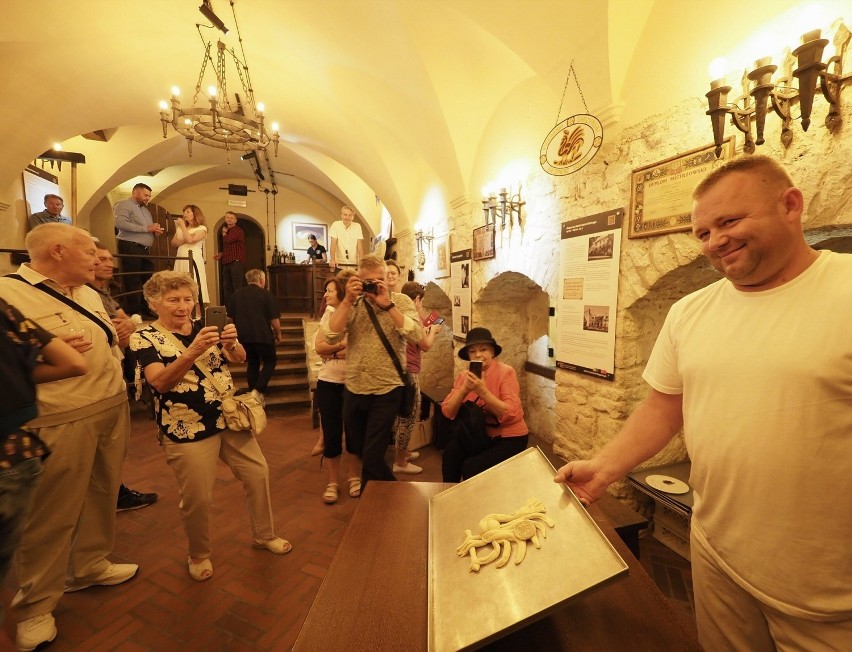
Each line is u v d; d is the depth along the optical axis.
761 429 0.84
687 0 1.92
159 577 2.07
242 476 2.16
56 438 1.61
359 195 8.62
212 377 1.96
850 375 0.75
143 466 3.44
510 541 0.88
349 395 2.23
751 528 0.87
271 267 9.37
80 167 6.71
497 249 3.87
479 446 2.40
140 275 6.19
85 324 1.72
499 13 2.58
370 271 2.11
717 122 1.54
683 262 1.99
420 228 5.95
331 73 4.30
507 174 3.66
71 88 4.46
